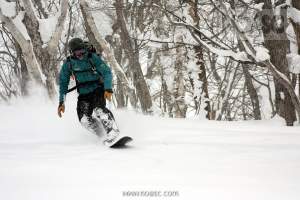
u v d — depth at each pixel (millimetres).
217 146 16734
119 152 15539
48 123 23547
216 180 11461
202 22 54062
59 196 9891
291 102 33844
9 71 59594
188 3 43969
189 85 59156
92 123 17500
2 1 35969
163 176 11914
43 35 38000
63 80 17422
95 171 12539
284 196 9922
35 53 37969
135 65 51656
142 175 12039
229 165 13398
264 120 34781
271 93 61000
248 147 16594
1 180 11438
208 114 47875
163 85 65250
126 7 48562
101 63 17031
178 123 24500
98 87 17266
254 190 10398
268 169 12836
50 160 14148
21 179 11539
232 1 36188
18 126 22953
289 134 20344
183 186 10734
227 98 58188
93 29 46219
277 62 32969
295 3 33469
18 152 15891
